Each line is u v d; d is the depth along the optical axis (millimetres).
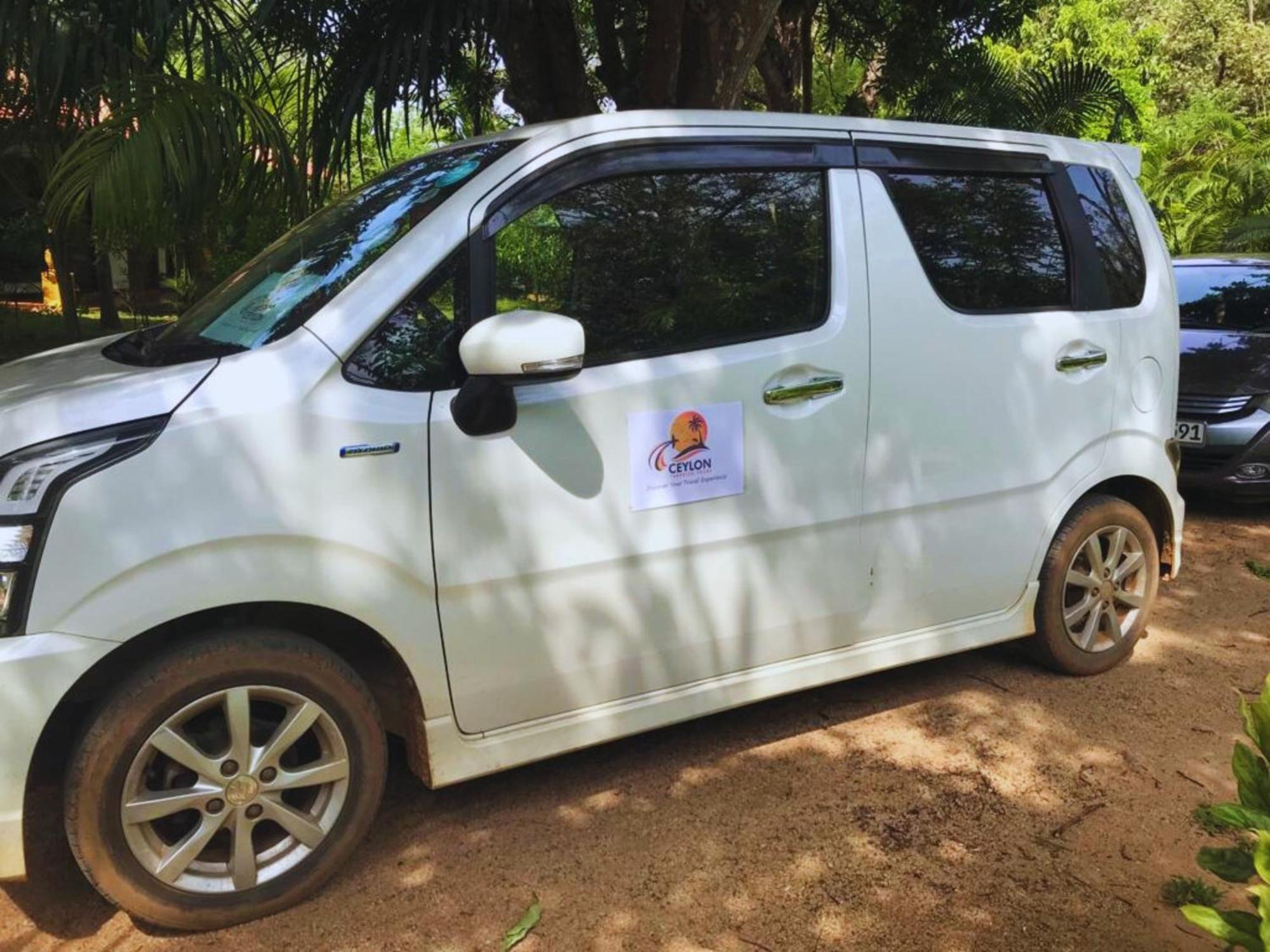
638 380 2906
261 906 2609
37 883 2773
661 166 3047
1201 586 5234
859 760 3438
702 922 2631
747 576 3166
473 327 2654
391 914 2652
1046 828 3045
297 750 2768
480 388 2672
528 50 6078
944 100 8648
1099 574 4043
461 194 2814
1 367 3172
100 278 11375
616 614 2953
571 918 2641
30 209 8586
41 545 2258
